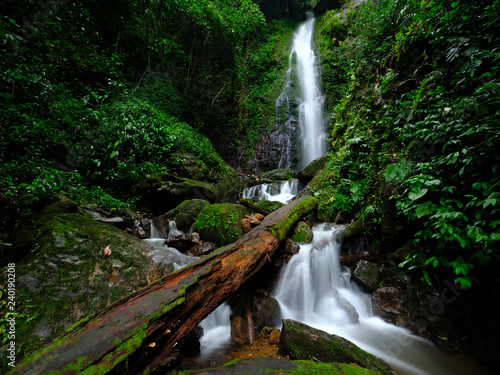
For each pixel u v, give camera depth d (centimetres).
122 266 315
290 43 1464
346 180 518
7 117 408
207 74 1267
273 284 379
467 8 328
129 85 805
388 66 524
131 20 832
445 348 260
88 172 541
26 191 328
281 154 1176
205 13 961
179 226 551
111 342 144
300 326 250
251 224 485
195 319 204
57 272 268
